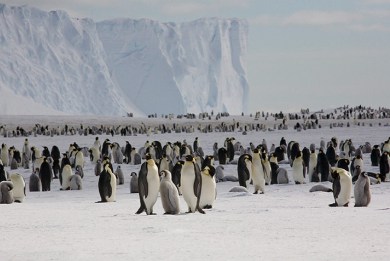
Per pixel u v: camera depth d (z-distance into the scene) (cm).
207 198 3741
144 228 2741
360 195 3881
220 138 17725
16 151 10581
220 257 1992
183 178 3456
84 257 2019
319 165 6594
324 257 1977
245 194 4950
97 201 4816
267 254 2044
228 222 2947
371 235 2480
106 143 11450
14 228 2811
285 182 6362
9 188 4612
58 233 2617
